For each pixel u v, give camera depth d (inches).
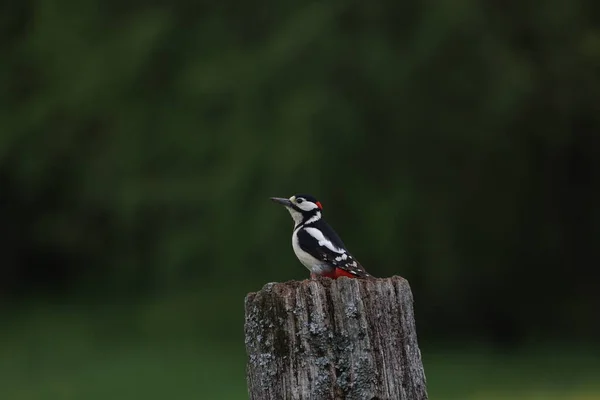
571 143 735.1
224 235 656.4
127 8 720.3
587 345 738.2
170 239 685.3
